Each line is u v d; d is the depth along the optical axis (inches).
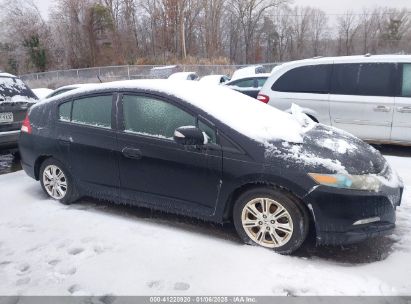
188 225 157.2
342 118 268.2
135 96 157.8
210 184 141.0
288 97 281.3
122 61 1749.5
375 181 129.3
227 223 156.6
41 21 1754.4
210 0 2004.2
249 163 133.7
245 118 145.3
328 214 126.6
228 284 116.3
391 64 256.1
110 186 164.6
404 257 131.3
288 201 130.3
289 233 131.6
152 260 129.6
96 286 116.3
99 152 163.6
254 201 135.9
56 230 152.5
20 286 117.2
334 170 127.3
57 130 176.1
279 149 132.8
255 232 139.2
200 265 126.3
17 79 261.7
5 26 1764.3
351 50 2559.1
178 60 1669.5
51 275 122.3
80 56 1739.7
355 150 140.6
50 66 1731.1
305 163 128.8
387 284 116.5
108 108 163.6
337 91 268.5
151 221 161.2
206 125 142.2
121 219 162.9
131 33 1884.8
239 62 2330.2
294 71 281.0
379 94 258.2
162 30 1924.2
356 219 126.0
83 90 172.7
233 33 2293.3
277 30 2452.0
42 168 183.9
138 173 155.3
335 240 128.3
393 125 256.7
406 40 2469.2
